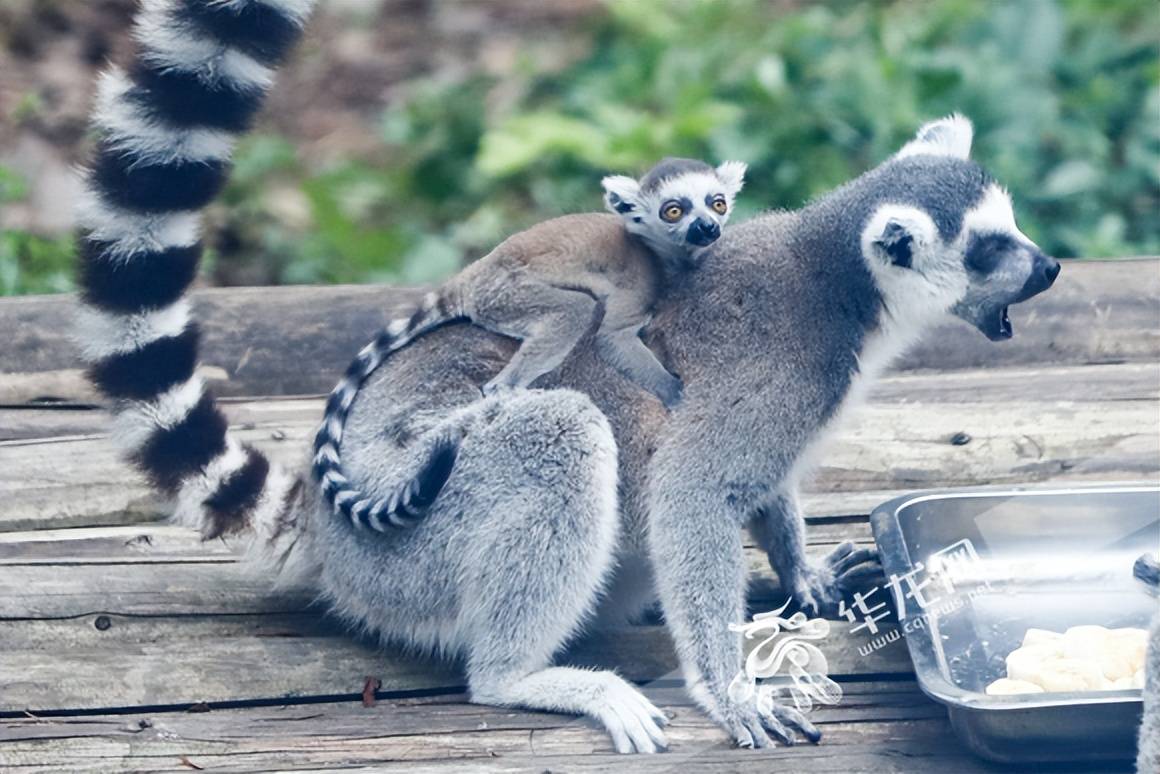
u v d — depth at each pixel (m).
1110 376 12.70
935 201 9.96
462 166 20.39
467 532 9.46
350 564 9.78
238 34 9.49
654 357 9.84
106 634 9.88
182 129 9.55
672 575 9.48
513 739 9.09
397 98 22.11
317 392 12.99
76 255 9.70
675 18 22.31
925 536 10.10
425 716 9.38
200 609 10.04
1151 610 9.68
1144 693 7.91
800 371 9.67
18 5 21.95
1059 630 9.63
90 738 9.13
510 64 22.33
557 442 9.43
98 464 11.49
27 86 20.81
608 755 8.93
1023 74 19.56
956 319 11.92
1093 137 18.66
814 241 10.02
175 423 9.87
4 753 9.02
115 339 9.74
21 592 9.97
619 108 20.48
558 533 9.39
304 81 22.23
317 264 18.38
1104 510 10.16
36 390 12.48
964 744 8.63
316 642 9.95
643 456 9.74
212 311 13.14
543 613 9.45
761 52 20.66
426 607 9.66
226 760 8.95
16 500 11.26
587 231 10.02
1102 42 20.05
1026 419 12.09
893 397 12.42
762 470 9.63
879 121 18.75
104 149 9.61
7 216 18.42
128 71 9.59
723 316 9.80
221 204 19.28
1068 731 8.16
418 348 10.02
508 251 10.01
